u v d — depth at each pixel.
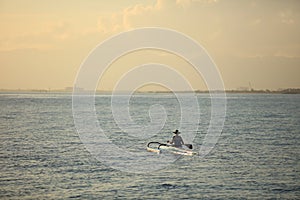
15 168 29.69
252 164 31.98
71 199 22.73
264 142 44.38
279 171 29.61
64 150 37.69
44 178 26.92
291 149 39.41
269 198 23.31
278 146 41.38
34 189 24.44
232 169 30.14
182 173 28.80
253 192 24.39
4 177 27.03
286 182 26.50
